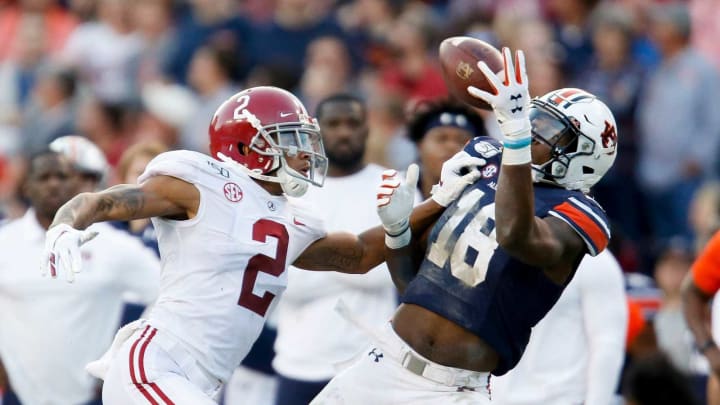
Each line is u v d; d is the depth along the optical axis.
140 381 18.62
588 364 23.50
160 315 19.06
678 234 38.31
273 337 27.66
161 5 46.66
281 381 25.70
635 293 30.91
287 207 19.94
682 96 38.53
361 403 19.67
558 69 38.91
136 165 27.95
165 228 19.19
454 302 19.11
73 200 18.12
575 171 19.34
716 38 42.22
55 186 25.67
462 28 40.81
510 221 17.86
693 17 42.53
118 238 25.95
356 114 26.06
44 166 25.70
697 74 38.59
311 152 19.70
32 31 47.88
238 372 28.23
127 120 42.94
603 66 39.16
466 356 19.06
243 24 44.50
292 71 41.06
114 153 42.38
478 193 19.56
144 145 28.20
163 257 19.30
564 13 41.81
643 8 42.44
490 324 18.98
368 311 25.27
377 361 19.70
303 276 25.39
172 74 44.84
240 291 19.17
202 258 18.95
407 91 40.19
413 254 20.34
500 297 18.94
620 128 38.44
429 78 40.00
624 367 27.28
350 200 25.92
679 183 38.47
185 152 19.19
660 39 39.16
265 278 19.39
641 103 38.62
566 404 23.42
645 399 17.92
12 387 25.72
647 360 18.12
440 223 19.62
